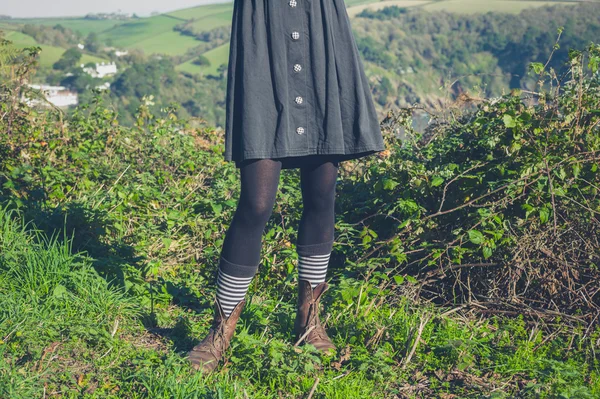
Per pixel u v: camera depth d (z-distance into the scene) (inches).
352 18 4958.2
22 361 116.6
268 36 108.2
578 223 157.6
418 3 5536.4
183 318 135.5
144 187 208.5
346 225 176.1
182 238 183.8
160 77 2967.5
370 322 136.2
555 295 151.4
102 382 111.7
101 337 124.5
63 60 3287.4
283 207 193.0
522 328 140.7
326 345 124.2
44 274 144.5
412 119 222.2
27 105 248.5
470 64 4165.8
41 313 132.0
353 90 111.7
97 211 181.5
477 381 120.3
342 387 113.6
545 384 115.7
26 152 228.1
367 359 122.6
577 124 167.8
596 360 127.4
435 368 124.3
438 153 192.2
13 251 152.4
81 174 217.0
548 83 180.2
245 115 107.0
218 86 3513.8
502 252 156.3
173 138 270.1
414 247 165.6
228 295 117.2
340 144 110.1
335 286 149.8
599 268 153.5
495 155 178.4
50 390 109.3
